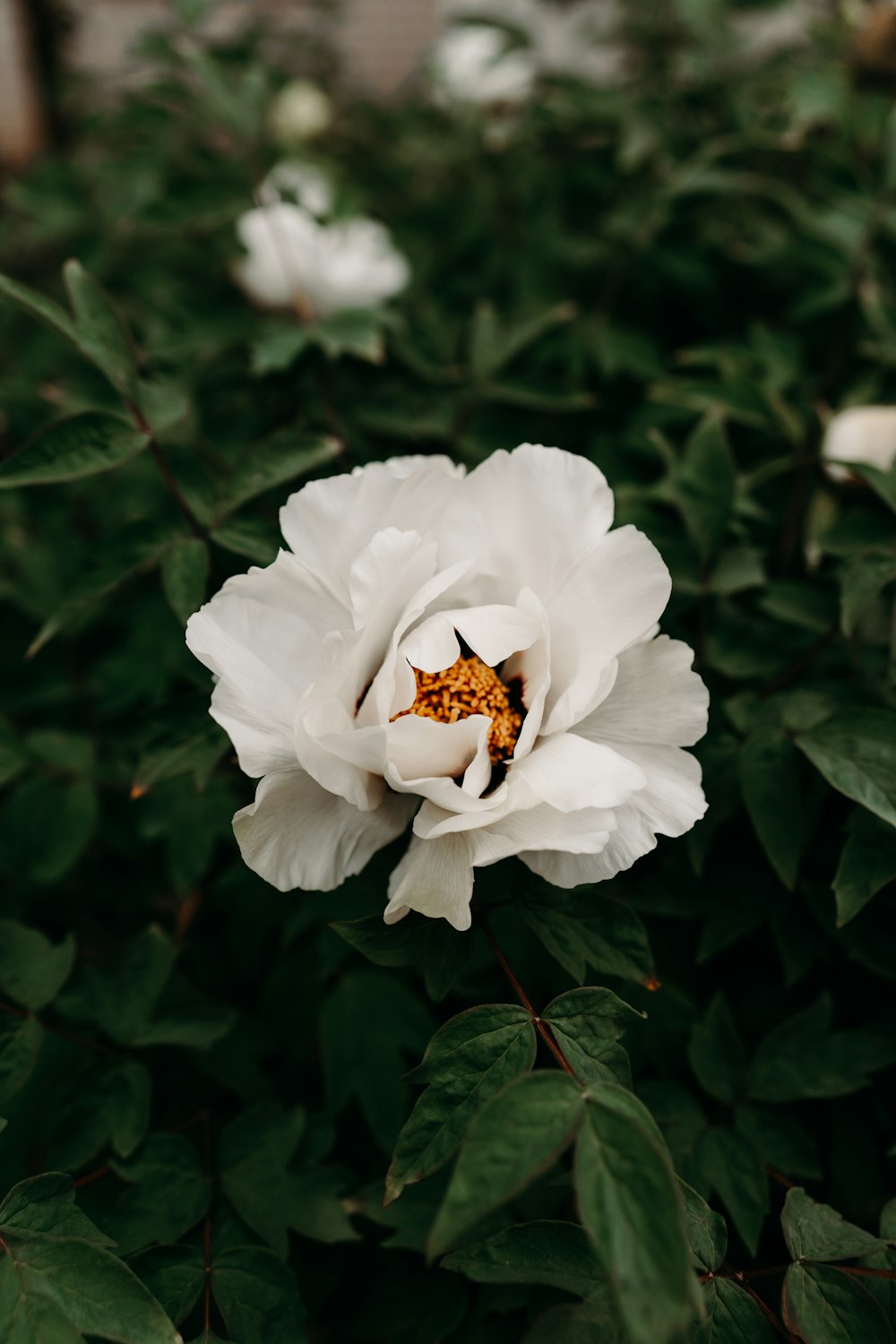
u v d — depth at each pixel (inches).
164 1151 21.0
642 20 45.1
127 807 30.2
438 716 19.0
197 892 28.3
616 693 18.8
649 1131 15.8
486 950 22.8
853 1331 17.4
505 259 41.9
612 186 39.2
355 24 76.2
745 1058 21.5
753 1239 19.7
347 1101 23.7
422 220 44.8
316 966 25.8
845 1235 18.1
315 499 18.5
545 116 40.7
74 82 54.2
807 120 32.0
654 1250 14.4
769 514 28.0
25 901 31.1
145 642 31.1
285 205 31.9
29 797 28.7
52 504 35.6
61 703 34.7
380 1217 20.8
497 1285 20.6
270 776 17.7
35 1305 17.0
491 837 17.6
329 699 17.3
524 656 19.3
